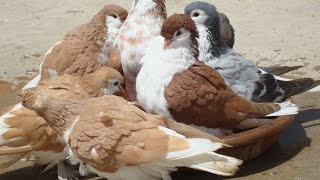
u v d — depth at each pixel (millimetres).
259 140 1131
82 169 1119
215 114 1127
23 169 1199
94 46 1315
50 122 1068
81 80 1210
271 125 1124
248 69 1258
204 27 1261
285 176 1124
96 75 1209
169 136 1011
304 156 1189
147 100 1138
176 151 995
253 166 1157
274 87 1259
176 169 1041
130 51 1270
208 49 1254
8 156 1228
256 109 1147
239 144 1092
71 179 1152
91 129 1021
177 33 1121
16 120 1119
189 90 1105
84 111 1045
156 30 1258
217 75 1133
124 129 1011
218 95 1121
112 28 1332
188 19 1126
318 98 1432
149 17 1259
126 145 1007
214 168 999
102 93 1197
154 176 1047
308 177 1117
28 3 2176
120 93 1220
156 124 1027
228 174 1002
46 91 1116
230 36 1391
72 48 1295
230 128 1155
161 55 1131
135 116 1025
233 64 1245
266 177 1122
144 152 1001
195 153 989
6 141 1111
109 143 1007
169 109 1119
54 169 1200
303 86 1288
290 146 1226
